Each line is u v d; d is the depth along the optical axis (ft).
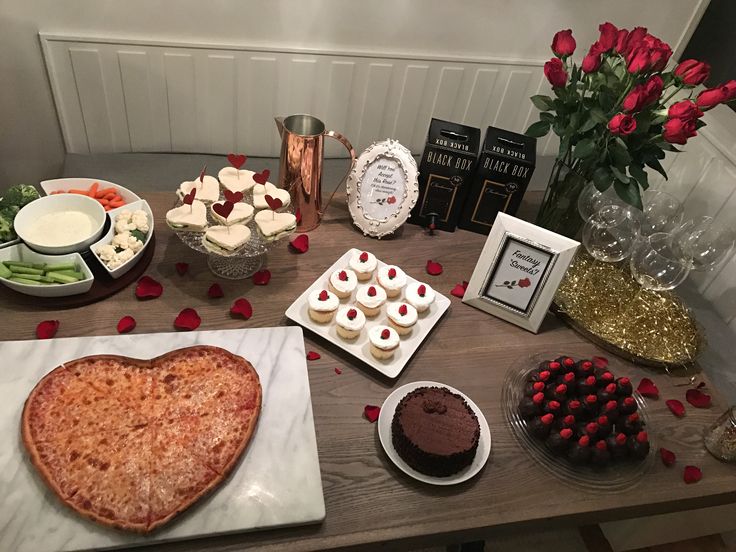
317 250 4.71
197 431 3.20
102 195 4.50
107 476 2.95
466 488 3.36
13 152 6.22
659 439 3.83
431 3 6.12
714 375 4.87
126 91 6.14
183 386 3.40
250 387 3.44
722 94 3.90
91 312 3.88
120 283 4.05
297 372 3.66
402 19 6.19
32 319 3.76
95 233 4.03
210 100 6.40
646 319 4.50
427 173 4.84
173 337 3.71
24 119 6.03
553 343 4.33
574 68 4.45
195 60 6.03
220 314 4.05
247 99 6.47
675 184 6.34
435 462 3.25
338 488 3.23
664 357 4.24
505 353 4.18
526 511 3.30
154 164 6.60
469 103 7.04
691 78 4.07
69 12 5.51
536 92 7.13
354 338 3.98
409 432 3.34
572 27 6.61
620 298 4.65
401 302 4.28
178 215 3.97
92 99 6.14
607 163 4.48
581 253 5.03
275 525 2.95
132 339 3.66
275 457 3.22
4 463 2.99
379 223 4.84
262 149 7.00
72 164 6.37
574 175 4.68
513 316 4.38
